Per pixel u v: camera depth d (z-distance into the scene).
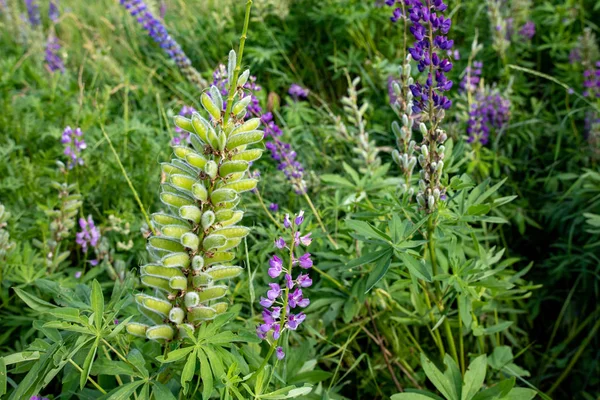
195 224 0.60
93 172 1.47
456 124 1.59
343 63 2.03
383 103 1.90
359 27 2.15
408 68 0.98
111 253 1.19
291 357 0.91
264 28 2.20
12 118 1.70
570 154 1.55
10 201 1.39
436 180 0.87
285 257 1.16
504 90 1.81
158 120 1.87
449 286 0.97
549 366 1.22
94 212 1.44
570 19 1.99
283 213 1.29
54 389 0.98
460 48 2.04
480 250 0.98
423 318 1.03
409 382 1.11
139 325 0.62
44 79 2.07
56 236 1.17
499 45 1.84
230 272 0.63
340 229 1.17
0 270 1.04
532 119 1.66
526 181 1.55
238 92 0.62
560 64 1.85
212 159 0.61
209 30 2.34
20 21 2.58
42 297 1.07
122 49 2.44
